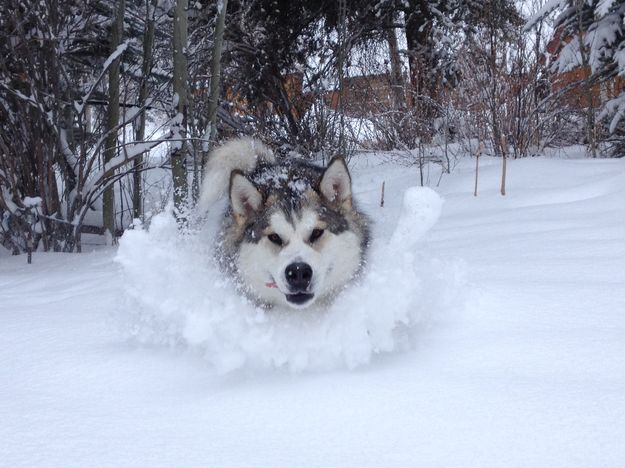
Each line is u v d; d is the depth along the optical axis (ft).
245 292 10.59
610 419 6.13
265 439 6.30
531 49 31.76
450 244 15.94
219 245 11.30
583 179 23.57
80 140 23.71
